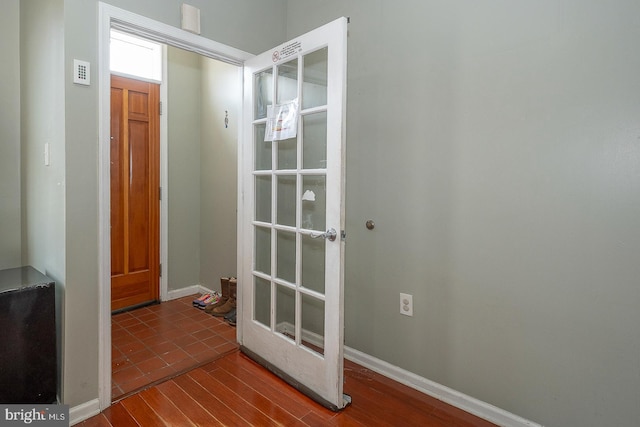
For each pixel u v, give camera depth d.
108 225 1.80
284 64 2.09
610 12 1.37
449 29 1.80
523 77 1.58
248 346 2.37
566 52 1.47
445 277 1.87
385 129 2.07
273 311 2.17
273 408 1.83
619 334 1.40
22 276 1.81
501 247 1.67
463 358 1.82
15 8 2.12
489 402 1.75
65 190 1.65
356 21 2.18
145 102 3.21
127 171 3.13
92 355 1.77
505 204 1.65
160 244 3.37
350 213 2.26
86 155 1.71
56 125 1.72
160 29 1.93
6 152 2.12
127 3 1.80
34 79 1.98
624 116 1.35
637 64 1.32
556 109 1.50
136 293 3.24
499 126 1.66
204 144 3.55
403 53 1.97
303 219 2.03
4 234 2.13
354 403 1.88
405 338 2.04
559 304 1.53
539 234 1.57
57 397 1.74
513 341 1.66
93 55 1.71
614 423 1.42
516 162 1.61
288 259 2.13
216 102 3.38
